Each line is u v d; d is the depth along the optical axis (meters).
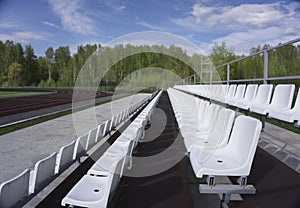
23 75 48.94
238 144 2.37
